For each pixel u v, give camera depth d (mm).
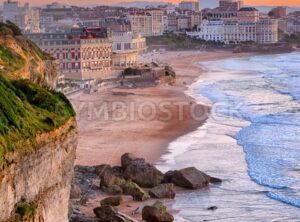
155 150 106000
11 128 44312
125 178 79938
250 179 85625
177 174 80562
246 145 109625
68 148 52031
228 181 84250
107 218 63656
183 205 73438
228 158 99312
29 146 44656
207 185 81688
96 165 89125
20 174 42625
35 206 44312
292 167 92750
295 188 81375
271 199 76625
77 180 79812
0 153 40000
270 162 96000
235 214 70875
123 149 105562
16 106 48219
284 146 108188
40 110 51875
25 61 77312
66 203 51688
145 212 66562
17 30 107438
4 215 39781
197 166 93875
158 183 79188
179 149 107125
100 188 77062
